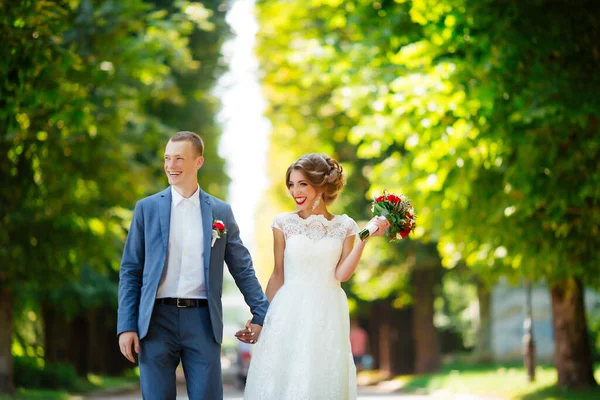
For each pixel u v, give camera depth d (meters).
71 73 16.41
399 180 18.92
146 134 23.72
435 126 16.66
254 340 8.21
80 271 23.89
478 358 37.84
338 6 20.05
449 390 23.59
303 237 8.25
